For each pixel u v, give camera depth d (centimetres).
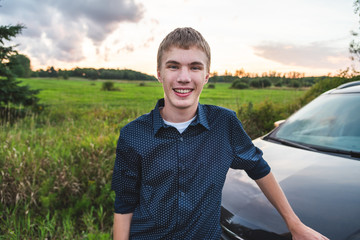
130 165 108
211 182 102
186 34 98
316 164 180
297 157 196
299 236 104
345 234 115
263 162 114
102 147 378
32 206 283
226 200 157
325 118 238
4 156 330
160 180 102
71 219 270
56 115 957
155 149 101
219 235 110
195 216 101
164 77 101
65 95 2966
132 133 107
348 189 144
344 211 127
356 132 210
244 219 139
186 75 96
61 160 336
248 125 547
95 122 613
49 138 437
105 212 263
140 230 108
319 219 125
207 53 102
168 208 101
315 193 144
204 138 103
